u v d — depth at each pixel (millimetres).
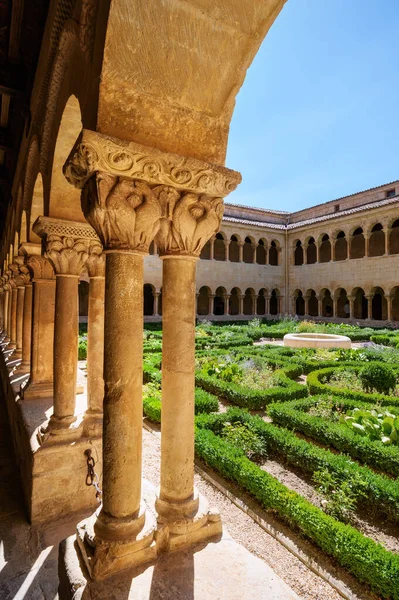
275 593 1985
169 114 2314
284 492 3967
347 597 2934
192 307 2592
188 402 2555
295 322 27594
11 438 6105
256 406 7602
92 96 2189
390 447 5090
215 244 35375
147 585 2018
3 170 8984
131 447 2330
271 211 37656
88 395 4191
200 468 5082
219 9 2100
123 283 2301
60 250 3984
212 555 2287
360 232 32938
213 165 2445
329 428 5805
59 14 2820
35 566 3012
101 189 2158
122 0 1891
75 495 3770
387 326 25516
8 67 4949
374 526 3904
